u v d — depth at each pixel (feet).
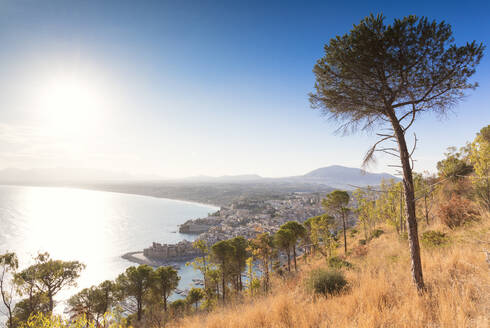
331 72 21.11
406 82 19.66
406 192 20.59
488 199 42.83
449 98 20.11
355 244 91.35
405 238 51.98
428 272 24.06
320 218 91.66
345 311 17.39
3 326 84.74
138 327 57.82
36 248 413.18
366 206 85.97
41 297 96.68
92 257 378.32
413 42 17.79
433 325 13.58
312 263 84.69
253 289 68.08
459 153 59.36
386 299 18.62
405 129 20.66
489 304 14.26
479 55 17.88
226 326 19.62
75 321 16.89
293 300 23.85
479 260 22.21
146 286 118.32
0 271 227.40
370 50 18.31
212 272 106.01
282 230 94.27
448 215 47.44
